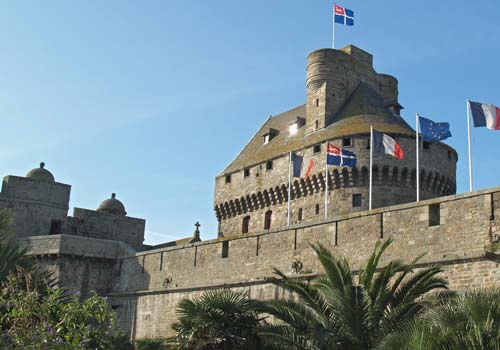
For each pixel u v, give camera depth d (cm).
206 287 4653
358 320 2655
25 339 1980
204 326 3016
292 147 6538
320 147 6219
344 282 2736
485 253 3041
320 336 2627
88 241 5712
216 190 7306
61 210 7131
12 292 2180
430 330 2117
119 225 7656
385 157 5947
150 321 5128
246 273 4375
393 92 7319
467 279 3114
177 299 4919
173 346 4406
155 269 5231
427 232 3350
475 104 3997
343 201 6003
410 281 2811
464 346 2027
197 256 4834
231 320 3038
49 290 2484
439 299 2647
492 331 2025
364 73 7088
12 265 3212
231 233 7056
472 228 3170
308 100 6769
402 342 2178
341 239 3772
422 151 6025
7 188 6919
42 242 5706
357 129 6119
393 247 3481
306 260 3962
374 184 5962
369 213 3653
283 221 6488
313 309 2912
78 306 2198
